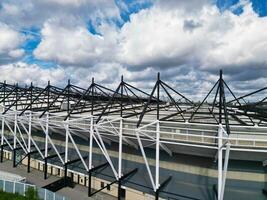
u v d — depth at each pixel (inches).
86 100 1919.3
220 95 906.1
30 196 1109.7
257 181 927.0
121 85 1298.0
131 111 1616.6
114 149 1285.7
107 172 1288.1
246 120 1299.2
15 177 1307.8
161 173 1107.3
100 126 1121.4
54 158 1525.6
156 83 1080.2
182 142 965.2
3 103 1898.4
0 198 1077.8
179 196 1047.0
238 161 946.1
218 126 868.6
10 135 1879.9
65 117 1369.3
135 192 1178.0
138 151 1192.2
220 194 852.0
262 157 898.7
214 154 957.8
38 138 1670.8
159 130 1020.5
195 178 1021.8
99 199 1192.2
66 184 1363.2
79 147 1437.0
